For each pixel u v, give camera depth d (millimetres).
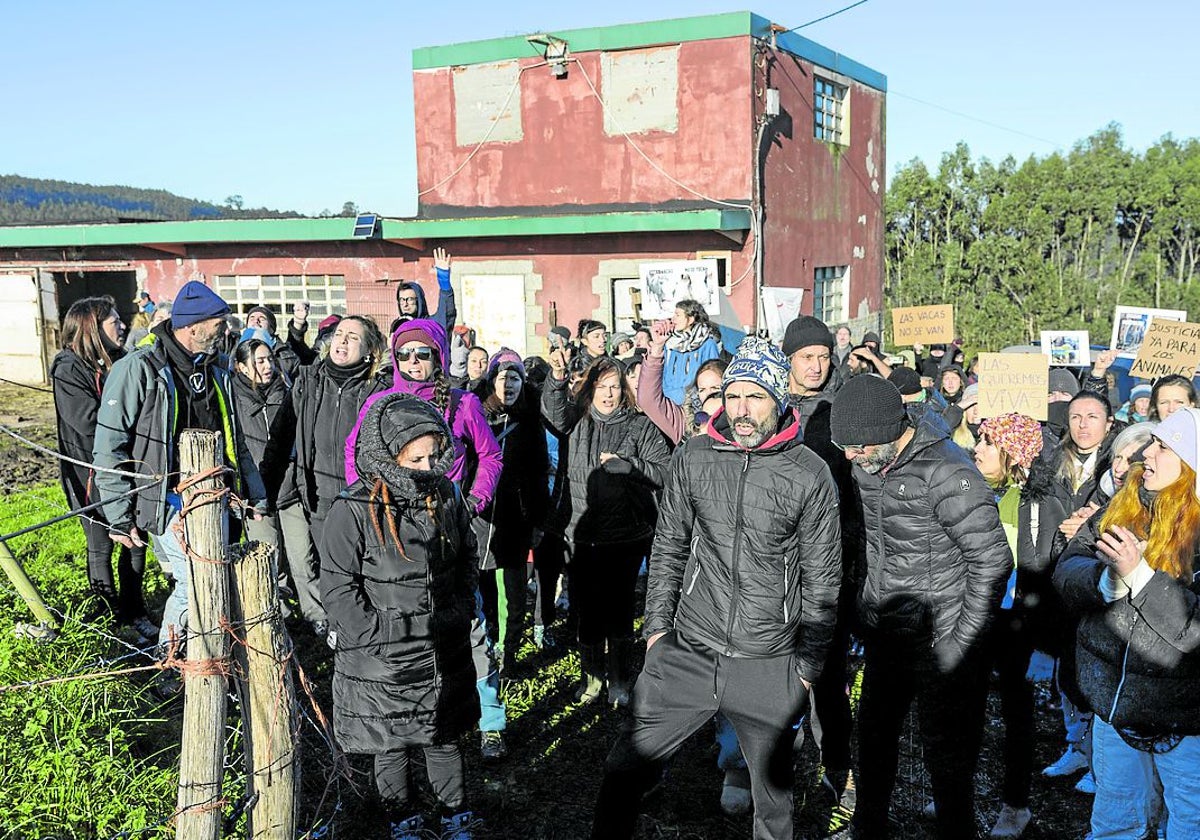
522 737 5160
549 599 6367
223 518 2869
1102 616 3465
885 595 3879
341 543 3617
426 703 3742
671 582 3971
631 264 15305
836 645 4484
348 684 3721
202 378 5047
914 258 40500
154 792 4125
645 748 3764
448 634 3777
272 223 17188
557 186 16016
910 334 11266
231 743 4254
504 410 5906
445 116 16750
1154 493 3418
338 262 17375
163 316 8227
